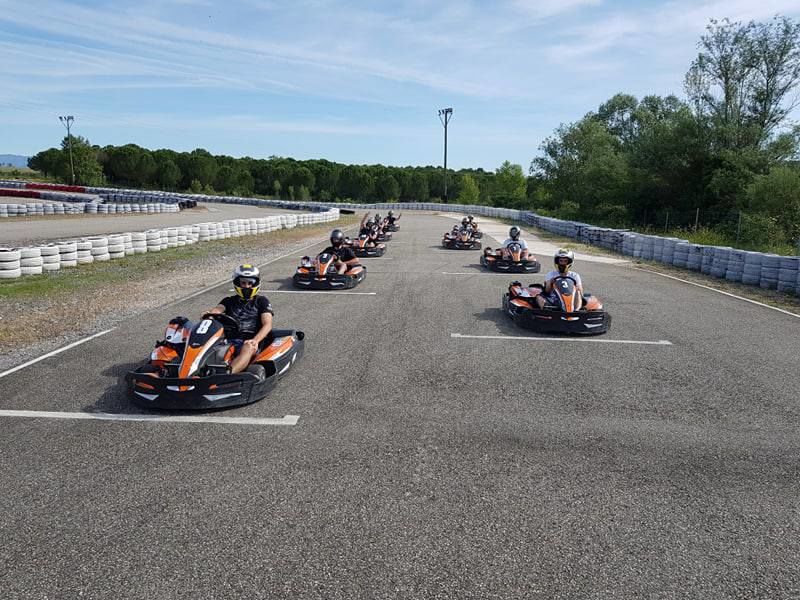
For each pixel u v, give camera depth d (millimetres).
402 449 4375
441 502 3645
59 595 2811
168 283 11570
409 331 7988
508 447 4430
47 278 11711
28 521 3420
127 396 5234
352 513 3514
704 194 26406
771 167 23438
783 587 2928
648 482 3926
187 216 33156
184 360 5066
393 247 20078
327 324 8352
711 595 2863
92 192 55469
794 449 4449
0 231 20344
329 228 28469
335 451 4328
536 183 48938
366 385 5773
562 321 7742
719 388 5801
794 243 18641
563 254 8445
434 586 2889
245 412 5051
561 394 5590
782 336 7902
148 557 3094
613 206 33531
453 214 50969
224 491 3750
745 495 3783
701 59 27062
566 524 3430
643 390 5727
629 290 11484
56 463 4113
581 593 2855
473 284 12055
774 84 26406
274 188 90188
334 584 2893
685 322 8711
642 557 3143
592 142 44219
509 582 2926
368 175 94062
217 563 3045
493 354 6918
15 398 5309
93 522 3410
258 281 5980
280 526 3375
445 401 5367
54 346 6949
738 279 12727
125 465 4090
